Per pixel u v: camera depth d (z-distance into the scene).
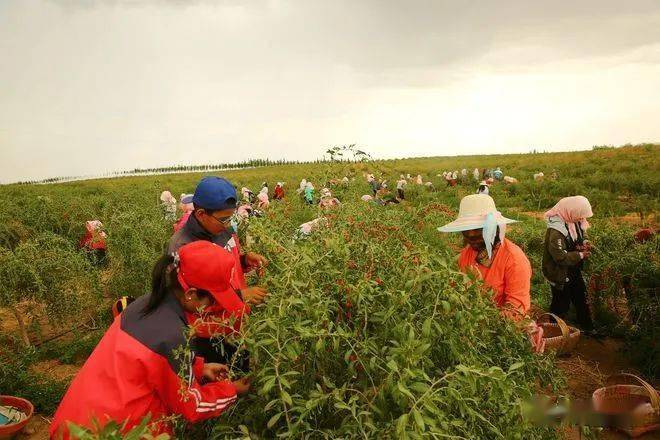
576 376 4.95
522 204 20.83
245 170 74.00
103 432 1.62
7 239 9.48
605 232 6.60
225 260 2.46
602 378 4.89
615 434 4.00
